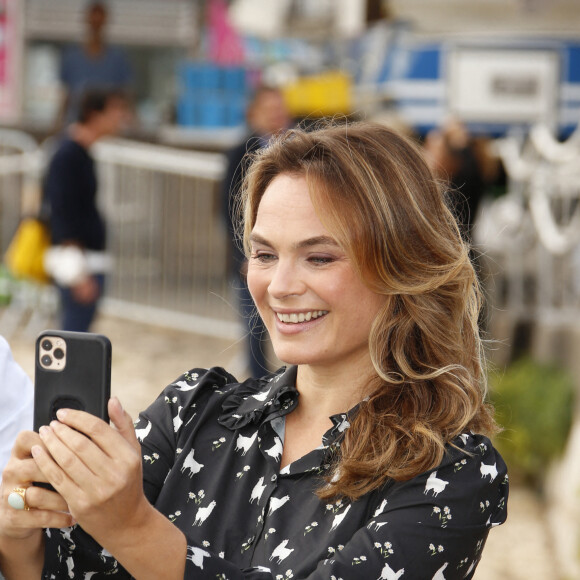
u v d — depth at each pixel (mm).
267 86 10492
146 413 3375
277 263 3064
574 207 13016
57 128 16969
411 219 3029
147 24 19922
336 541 2904
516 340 11562
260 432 3186
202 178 13930
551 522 9227
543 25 15273
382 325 3059
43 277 10789
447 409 3031
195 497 3164
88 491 2547
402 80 16484
